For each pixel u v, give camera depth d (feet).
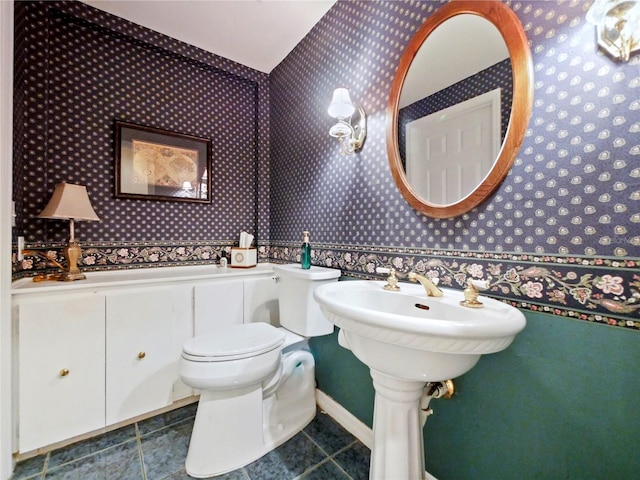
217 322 5.70
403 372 2.42
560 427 2.51
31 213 4.83
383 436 2.85
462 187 3.21
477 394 3.08
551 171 2.53
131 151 5.75
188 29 5.87
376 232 4.38
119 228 5.68
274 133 7.27
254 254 6.80
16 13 4.36
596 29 2.27
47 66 4.97
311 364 5.28
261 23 5.70
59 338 4.19
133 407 4.80
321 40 5.56
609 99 2.22
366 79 4.54
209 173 6.71
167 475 3.83
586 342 2.36
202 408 4.00
